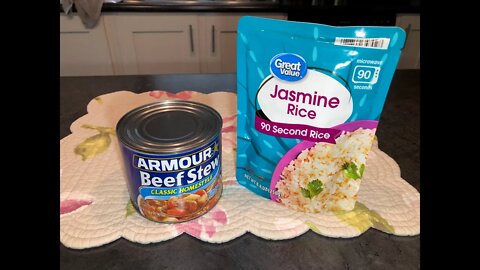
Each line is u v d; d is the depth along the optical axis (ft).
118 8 2.89
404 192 0.90
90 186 0.91
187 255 0.73
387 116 1.26
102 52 3.14
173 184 0.74
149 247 0.74
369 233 0.78
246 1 3.20
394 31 0.70
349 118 0.78
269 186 0.87
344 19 2.94
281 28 0.76
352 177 0.82
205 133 0.75
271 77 0.79
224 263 0.71
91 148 1.07
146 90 1.45
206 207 0.81
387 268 0.70
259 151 0.87
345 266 0.71
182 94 1.40
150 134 0.74
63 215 0.82
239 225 0.80
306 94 0.77
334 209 0.85
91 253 0.73
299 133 0.81
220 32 3.09
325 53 0.73
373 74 0.74
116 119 1.24
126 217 0.81
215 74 1.61
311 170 0.83
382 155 1.04
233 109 1.30
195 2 3.05
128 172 0.75
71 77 1.54
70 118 1.24
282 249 0.74
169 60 3.24
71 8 2.87
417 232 0.78
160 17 2.99
